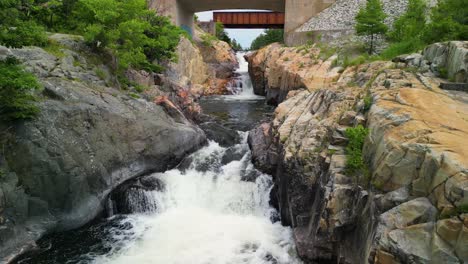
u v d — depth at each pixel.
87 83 17.11
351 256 10.34
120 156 15.60
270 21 52.44
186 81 33.59
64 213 13.59
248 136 20.98
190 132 18.97
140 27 20.11
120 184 15.70
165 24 28.22
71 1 22.38
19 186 12.57
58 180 13.28
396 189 8.90
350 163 10.99
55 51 17.47
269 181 16.61
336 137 12.48
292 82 28.86
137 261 12.15
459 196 7.19
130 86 21.19
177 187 16.48
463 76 12.72
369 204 9.69
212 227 14.44
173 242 13.31
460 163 7.54
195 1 43.22
